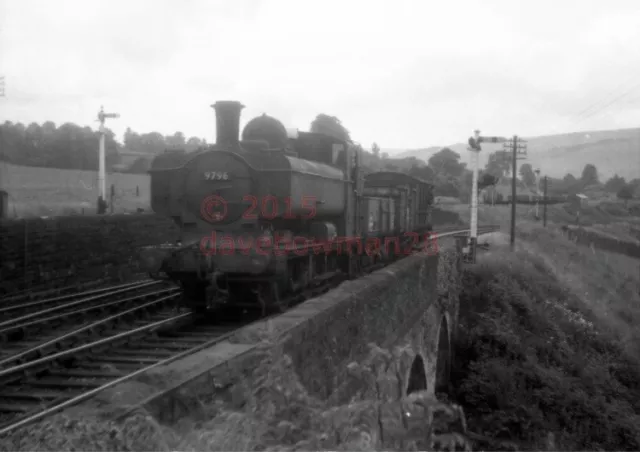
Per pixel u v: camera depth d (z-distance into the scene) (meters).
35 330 10.12
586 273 37.88
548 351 21.06
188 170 10.30
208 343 6.87
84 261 16.61
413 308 14.48
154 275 10.01
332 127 31.75
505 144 36.19
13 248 13.89
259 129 10.95
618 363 22.06
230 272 9.34
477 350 21.23
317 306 8.27
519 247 35.62
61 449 4.52
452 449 14.33
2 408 6.18
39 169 31.23
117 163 55.62
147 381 5.27
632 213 85.31
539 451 16.31
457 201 75.12
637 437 16.97
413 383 16.06
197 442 5.12
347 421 7.80
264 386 6.29
